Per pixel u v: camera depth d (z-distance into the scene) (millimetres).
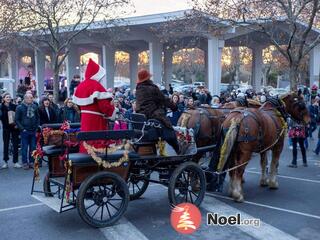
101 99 7316
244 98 11031
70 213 8047
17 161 12969
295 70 18484
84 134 6711
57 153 7754
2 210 8250
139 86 8156
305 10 19672
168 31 23875
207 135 9461
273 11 18891
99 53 47594
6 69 58656
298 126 12672
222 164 8602
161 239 6656
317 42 18703
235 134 8508
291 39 18234
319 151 15352
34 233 6918
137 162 7781
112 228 7148
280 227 7215
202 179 8258
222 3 19141
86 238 6684
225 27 19969
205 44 39500
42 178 11281
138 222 7469
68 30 25859
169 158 7891
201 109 9852
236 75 64625
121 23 28766
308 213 8016
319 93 27062
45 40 25531
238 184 8789
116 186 7293
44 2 23672
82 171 7027
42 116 13281
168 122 8094
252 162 13742
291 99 10859
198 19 20094
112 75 39844
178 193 8578
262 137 8859
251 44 40875
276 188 9969
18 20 23094
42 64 43375
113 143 7336
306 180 11008
